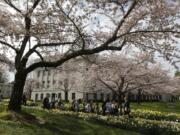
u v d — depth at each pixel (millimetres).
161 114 34594
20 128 16422
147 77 37062
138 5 17734
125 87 38844
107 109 31281
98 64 23531
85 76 36750
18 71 19703
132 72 34500
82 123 20641
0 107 22406
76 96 89250
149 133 21000
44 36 18734
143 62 34219
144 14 17672
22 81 19781
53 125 18797
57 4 17438
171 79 40406
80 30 18141
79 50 18812
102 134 19531
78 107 35062
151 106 60906
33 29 18078
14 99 19562
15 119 18094
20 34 18094
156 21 17688
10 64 23297
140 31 17734
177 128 21766
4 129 15516
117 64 28016
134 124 22125
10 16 18203
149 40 18250
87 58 22719
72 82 60594
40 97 101750
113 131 20297
